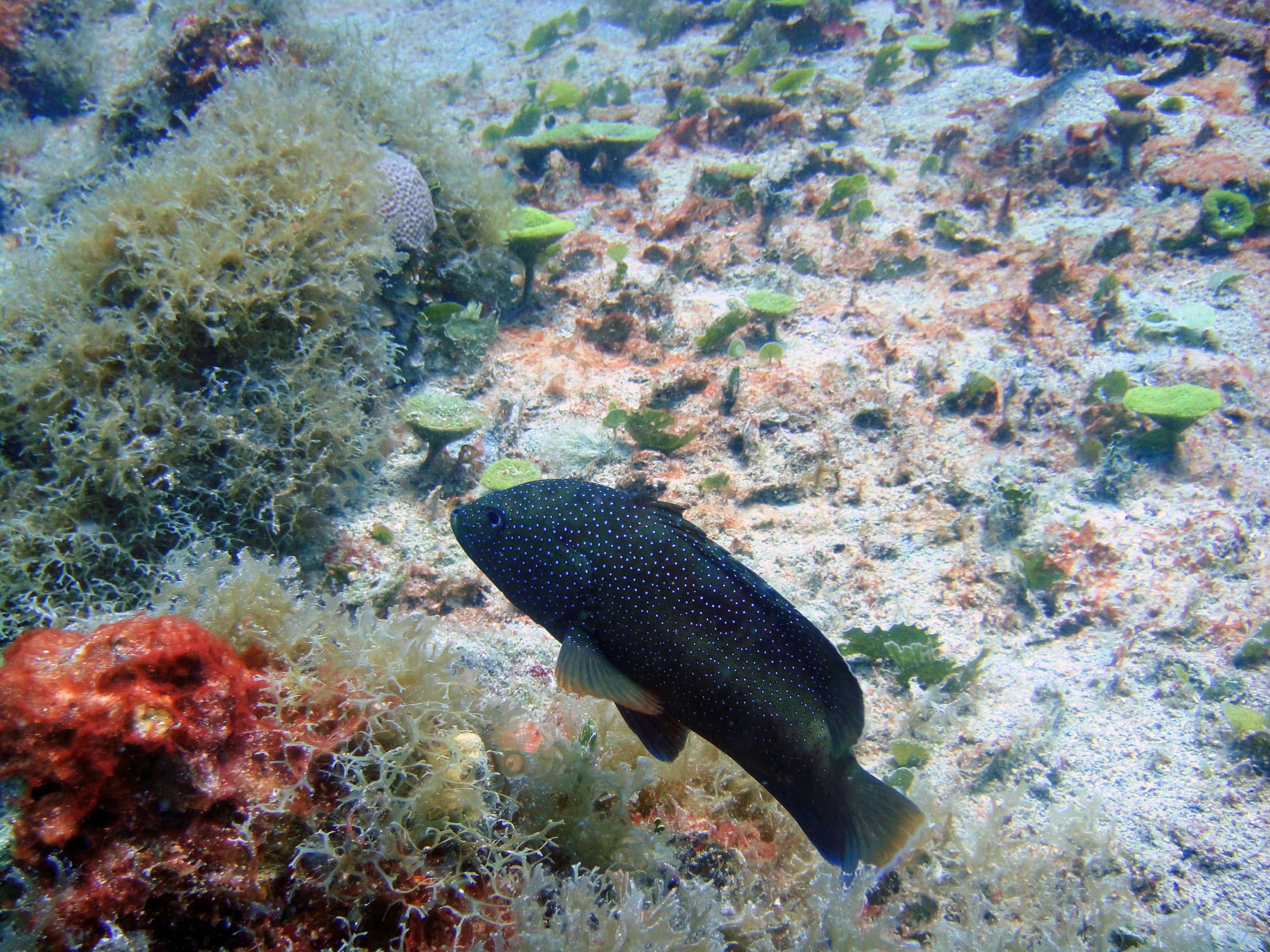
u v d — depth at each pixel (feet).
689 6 5.93
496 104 5.17
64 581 2.06
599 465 2.37
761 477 2.36
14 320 2.15
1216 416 2.52
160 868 1.22
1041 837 1.77
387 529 2.20
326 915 1.39
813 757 1.34
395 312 2.57
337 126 2.46
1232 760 1.85
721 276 3.13
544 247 2.83
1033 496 2.26
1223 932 1.66
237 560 2.15
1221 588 2.11
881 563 2.22
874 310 2.96
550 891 1.57
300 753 1.40
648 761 1.65
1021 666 2.03
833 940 1.62
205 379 2.18
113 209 2.16
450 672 1.67
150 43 3.54
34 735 1.16
